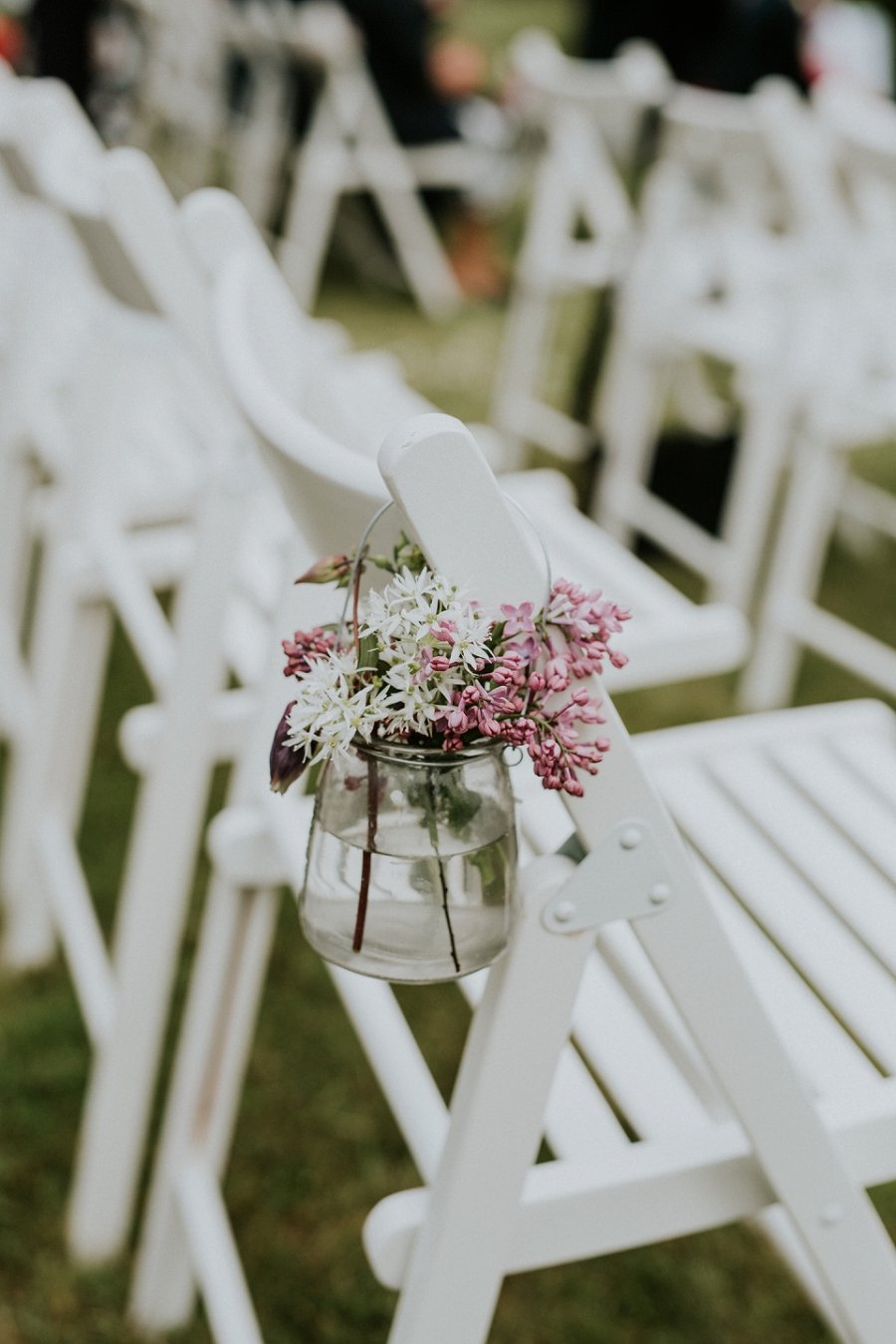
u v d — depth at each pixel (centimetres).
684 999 99
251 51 521
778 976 129
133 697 281
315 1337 164
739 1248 177
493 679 79
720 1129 109
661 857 94
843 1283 110
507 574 82
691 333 307
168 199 135
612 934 133
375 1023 120
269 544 192
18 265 290
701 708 293
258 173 541
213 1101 151
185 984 215
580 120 356
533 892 92
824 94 258
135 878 160
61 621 195
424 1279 101
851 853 146
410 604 81
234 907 142
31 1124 189
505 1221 101
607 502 336
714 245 345
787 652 290
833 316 306
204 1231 146
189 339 140
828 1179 106
